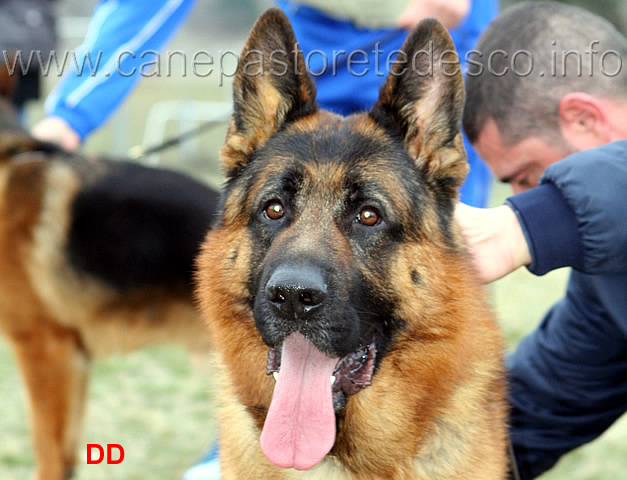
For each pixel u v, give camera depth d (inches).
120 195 232.8
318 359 132.6
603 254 118.5
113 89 231.9
